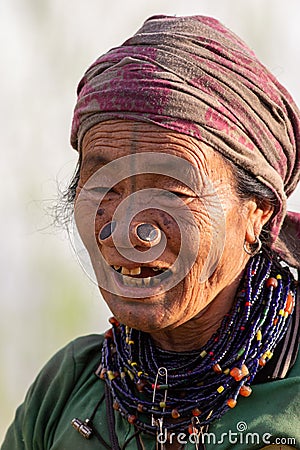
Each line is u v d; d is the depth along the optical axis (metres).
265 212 2.86
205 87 2.71
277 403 2.76
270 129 2.80
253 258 2.91
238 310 2.86
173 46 2.74
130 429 2.90
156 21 2.86
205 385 2.83
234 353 2.82
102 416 2.97
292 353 2.85
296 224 3.03
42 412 3.13
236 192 2.76
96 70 2.80
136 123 2.68
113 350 3.03
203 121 2.67
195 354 2.88
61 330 5.39
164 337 2.90
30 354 5.37
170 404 2.83
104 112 2.72
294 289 2.96
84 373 3.12
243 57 2.79
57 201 3.08
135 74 2.70
